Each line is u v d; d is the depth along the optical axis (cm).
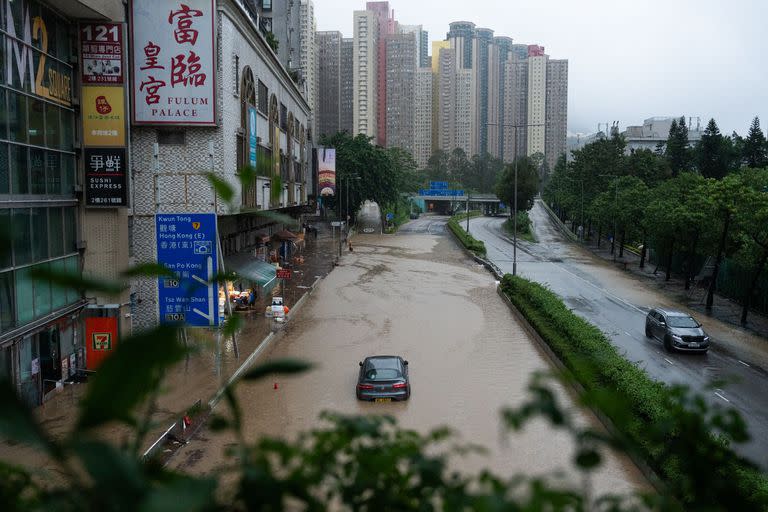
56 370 1861
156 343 162
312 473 263
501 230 9369
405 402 1786
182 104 2441
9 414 153
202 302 1858
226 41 2575
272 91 3762
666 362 2383
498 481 248
